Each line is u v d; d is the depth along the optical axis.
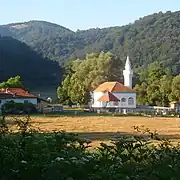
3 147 7.27
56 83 188.62
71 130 54.00
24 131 8.16
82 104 122.50
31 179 6.72
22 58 192.88
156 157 7.25
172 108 107.06
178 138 41.62
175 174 6.82
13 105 91.12
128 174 6.70
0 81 171.00
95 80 124.81
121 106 118.94
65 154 7.16
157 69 124.62
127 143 7.41
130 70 130.00
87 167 6.63
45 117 82.31
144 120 78.81
